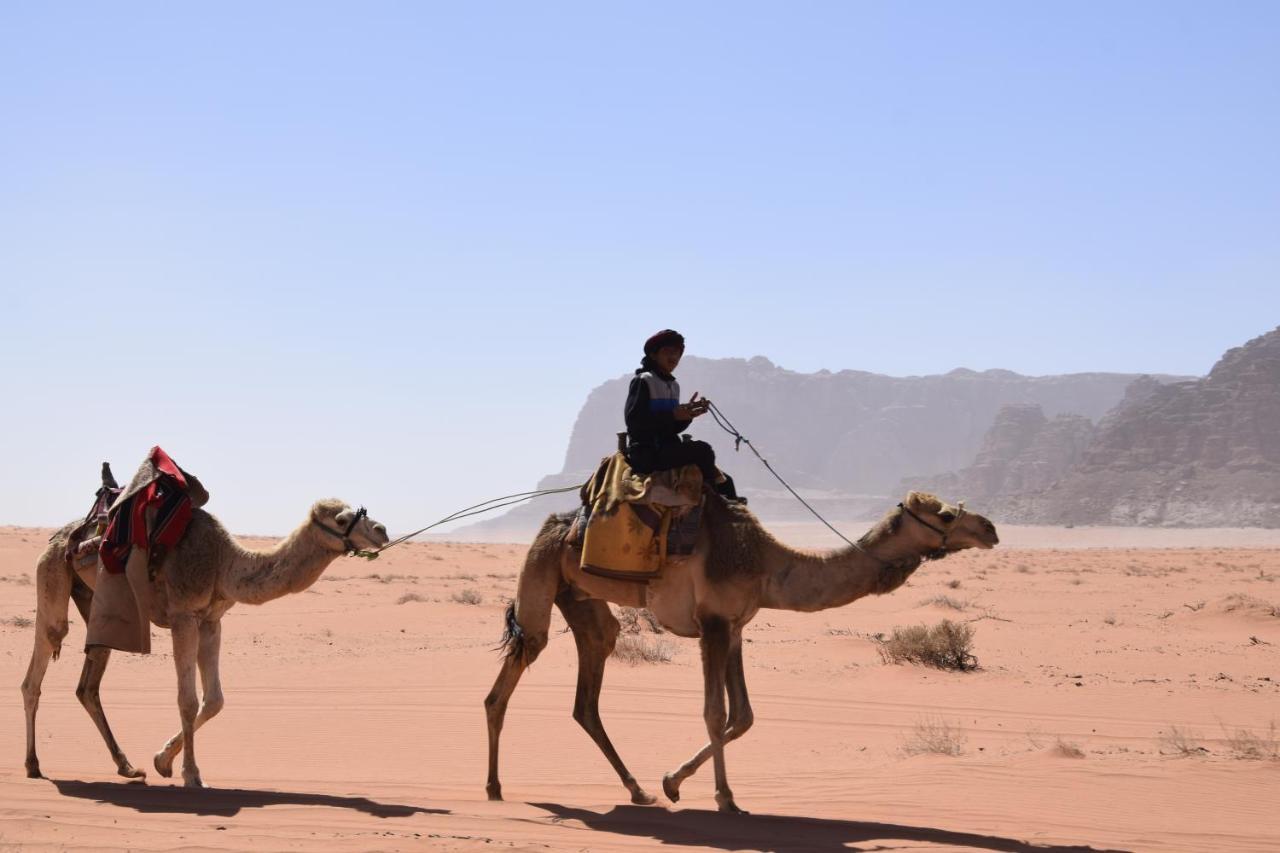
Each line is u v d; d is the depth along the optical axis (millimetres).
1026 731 17125
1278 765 12820
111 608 11219
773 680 22391
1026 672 24359
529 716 17734
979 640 31125
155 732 16172
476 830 9180
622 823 9672
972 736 16656
